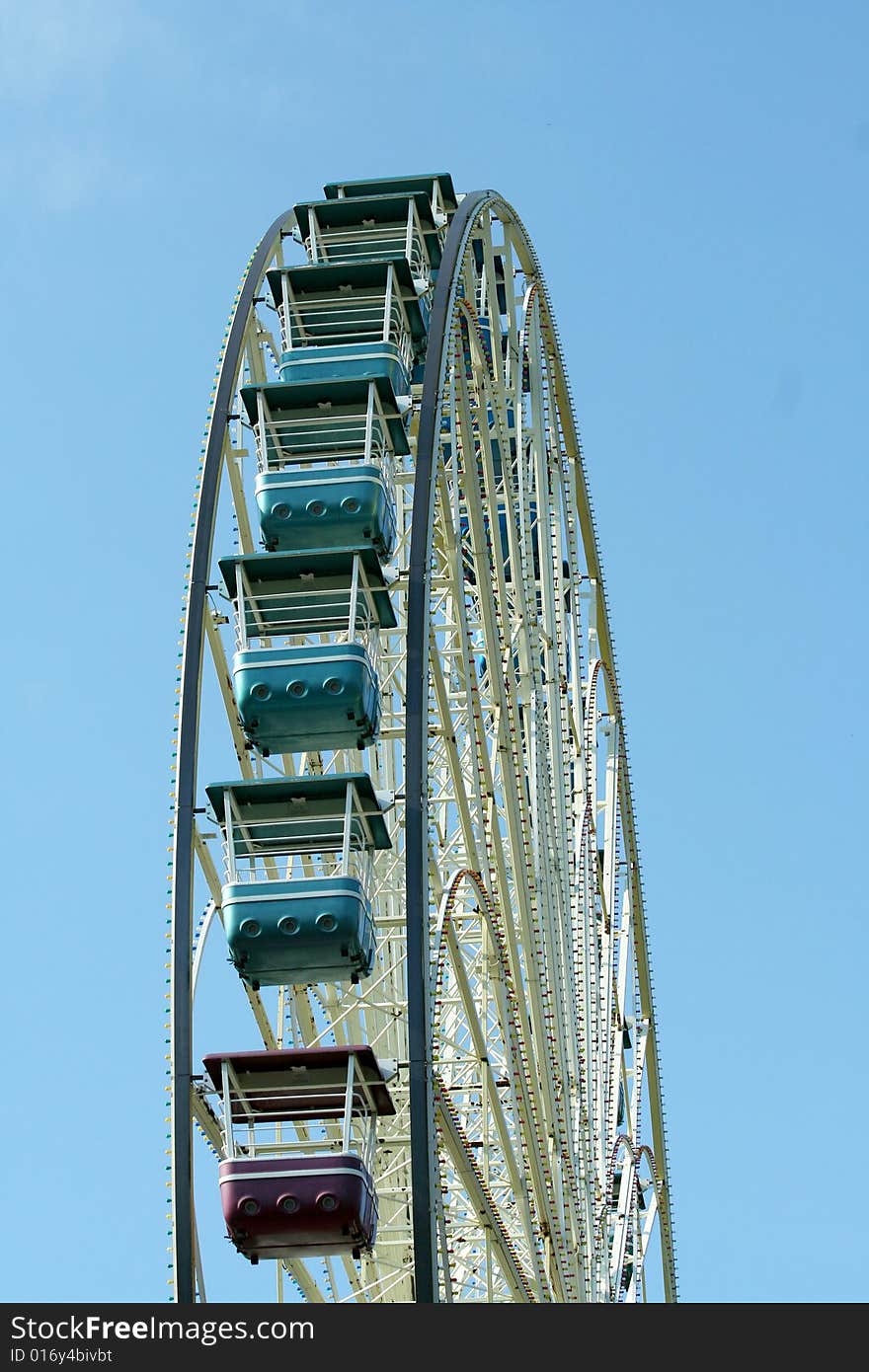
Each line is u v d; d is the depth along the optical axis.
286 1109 33.56
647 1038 59.16
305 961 34.12
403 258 43.59
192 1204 31.42
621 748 58.34
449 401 40.28
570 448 55.25
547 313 52.72
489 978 39.62
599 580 57.06
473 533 42.34
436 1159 31.16
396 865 44.88
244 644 36.81
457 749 38.62
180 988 32.81
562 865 47.44
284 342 42.94
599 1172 48.09
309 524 38.97
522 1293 37.69
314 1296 38.75
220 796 34.72
